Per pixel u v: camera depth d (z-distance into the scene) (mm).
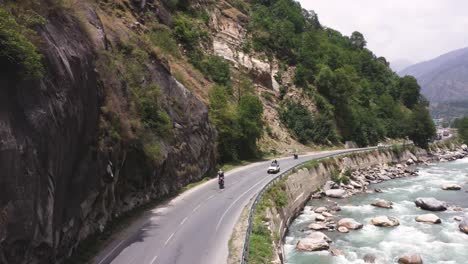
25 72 13125
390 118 103562
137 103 29172
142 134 27828
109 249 19266
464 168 68625
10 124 12109
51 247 14570
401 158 75000
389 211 36594
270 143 62719
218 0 80125
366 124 89938
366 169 61031
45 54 14852
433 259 24672
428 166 72250
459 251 25969
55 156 14477
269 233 22250
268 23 86250
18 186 12000
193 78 51406
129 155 25781
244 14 85125
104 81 23297
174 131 35094
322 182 47094
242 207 26953
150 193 28969
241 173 42500
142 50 34844
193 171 37531
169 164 32531
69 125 15930
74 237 17547
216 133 47250
